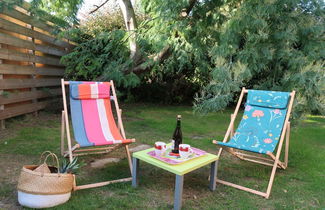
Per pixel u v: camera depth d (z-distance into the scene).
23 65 5.16
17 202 2.19
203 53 5.23
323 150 4.02
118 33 5.66
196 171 3.12
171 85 9.05
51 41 6.21
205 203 2.35
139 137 4.47
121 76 5.82
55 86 6.71
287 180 2.90
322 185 2.74
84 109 3.05
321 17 3.90
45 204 2.08
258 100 3.12
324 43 3.84
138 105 8.63
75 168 2.37
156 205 2.27
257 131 2.94
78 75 6.65
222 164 3.36
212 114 7.19
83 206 2.16
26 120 5.26
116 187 2.57
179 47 5.24
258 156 3.71
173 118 6.39
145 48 5.72
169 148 2.75
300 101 3.53
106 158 3.40
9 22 4.59
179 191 2.15
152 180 2.78
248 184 2.76
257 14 3.56
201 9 4.77
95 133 2.87
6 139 3.96
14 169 2.86
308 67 3.53
